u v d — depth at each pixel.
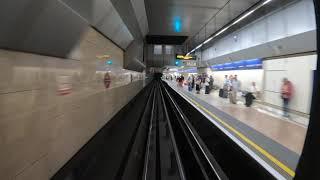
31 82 1.92
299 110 7.26
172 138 5.37
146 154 4.18
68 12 2.01
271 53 8.67
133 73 10.70
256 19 9.22
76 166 2.81
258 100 10.37
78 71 3.08
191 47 24.20
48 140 2.21
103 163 3.14
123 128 5.34
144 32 12.21
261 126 5.62
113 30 4.93
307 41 6.39
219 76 17.19
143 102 11.74
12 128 1.64
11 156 1.62
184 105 10.73
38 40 1.86
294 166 3.04
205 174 3.39
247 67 11.77
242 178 3.55
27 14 1.51
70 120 2.79
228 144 4.29
